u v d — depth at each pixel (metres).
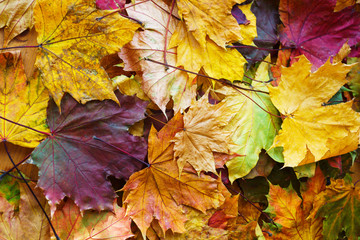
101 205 0.63
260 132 0.70
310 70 0.68
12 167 0.63
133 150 0.64
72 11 0.61
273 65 0.71
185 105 0.66
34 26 0.63
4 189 0.62
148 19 0.65
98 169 0.63
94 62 0.62
